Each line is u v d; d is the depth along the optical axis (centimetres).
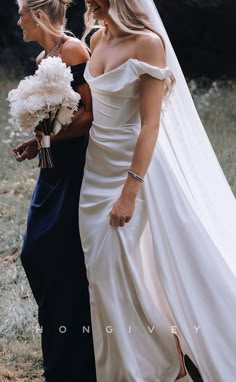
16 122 384
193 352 378
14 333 470
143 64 363
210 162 409
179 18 1389
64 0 397
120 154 378
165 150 395
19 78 1358
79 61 390
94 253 379
